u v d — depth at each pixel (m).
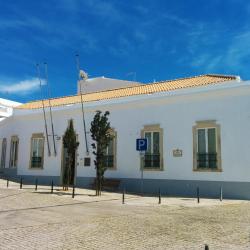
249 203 16.08
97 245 7.96
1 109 40.50
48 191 19.39
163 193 20.41
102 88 37.31
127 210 13.38
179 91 20.58
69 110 24.94
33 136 26.80
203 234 9.24
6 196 16.58
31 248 7.59
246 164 18.11
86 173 23.59
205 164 19.39
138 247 7.82
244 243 8.32
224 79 20.94
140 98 21.95
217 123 19.16
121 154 22.33
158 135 21.20
